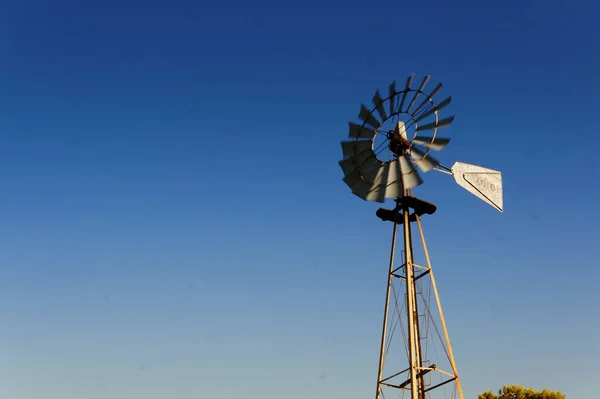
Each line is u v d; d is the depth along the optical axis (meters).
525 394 51.75
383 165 32.16
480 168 34.25
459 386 29.70
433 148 30.70
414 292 32.22
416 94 31.78
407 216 32.84
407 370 30.66
